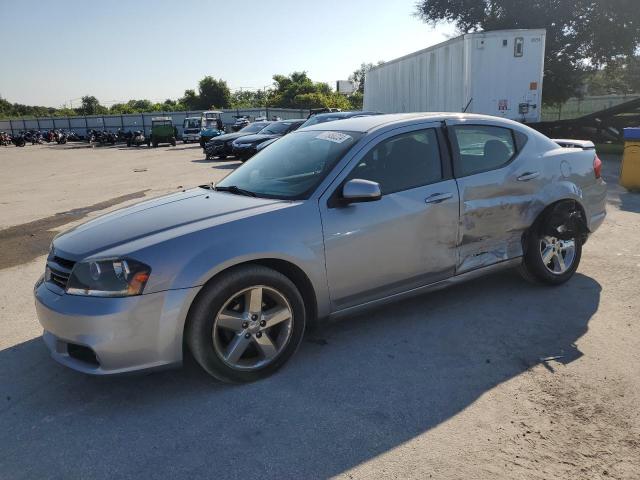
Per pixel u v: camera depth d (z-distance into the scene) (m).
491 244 4.24
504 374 3.29
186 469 2.53
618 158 15.06
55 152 35.66
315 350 3.69
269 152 4.45
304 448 2.65
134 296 2.90
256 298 3.20
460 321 4.07
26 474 2.55
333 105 68.00
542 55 13.16
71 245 3.22
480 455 2.55
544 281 4.57
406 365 3.45
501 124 4.41
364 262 3.59
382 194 3.67
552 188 4.47
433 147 3.98
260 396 3.14
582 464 2.46
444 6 24.11
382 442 2.68
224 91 84.06
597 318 4.03
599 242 6.05
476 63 13.10
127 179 15.40
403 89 17.84
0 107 123.50
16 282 5.59
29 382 3.43
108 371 2.94
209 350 3.10
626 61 23.62
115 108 103.12
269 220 3.28
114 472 2.54
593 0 20.88
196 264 3.01
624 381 3.14
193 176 15.48
